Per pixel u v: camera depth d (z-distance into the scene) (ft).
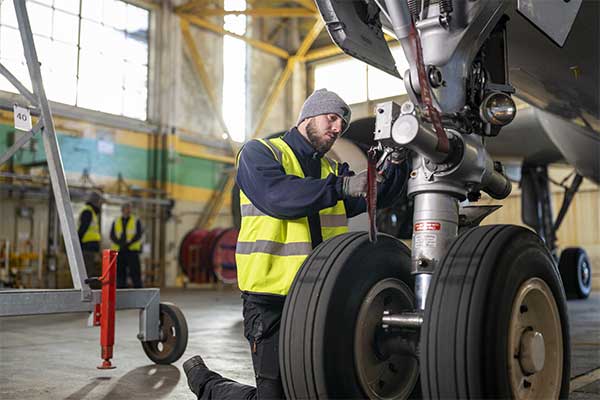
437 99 6.07
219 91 52.49
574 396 8.48
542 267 5.72
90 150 43.47
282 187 6.11
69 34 43.11
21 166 39.96
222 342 14.70
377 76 50.55
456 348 5.09
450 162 5.84
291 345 5.82
